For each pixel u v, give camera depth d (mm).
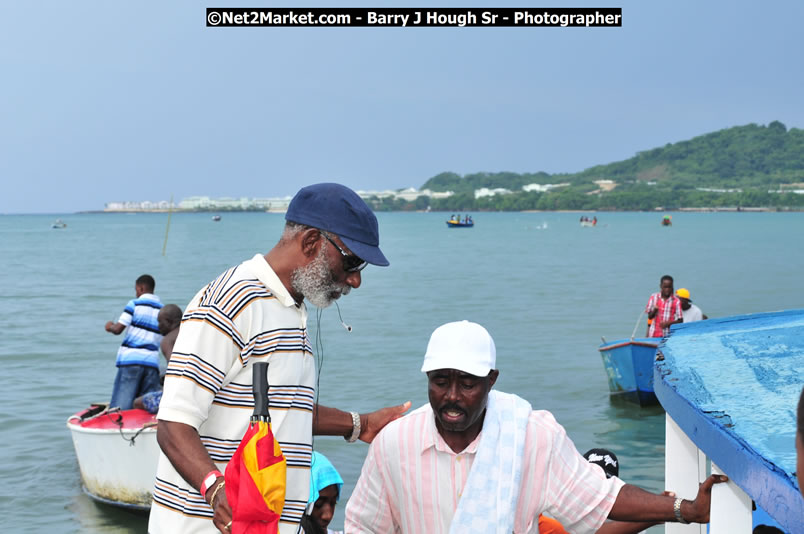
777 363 2943
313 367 2840
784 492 1782
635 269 47031
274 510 2338
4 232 151750
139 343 10070
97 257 63719
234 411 2650
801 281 37750
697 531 3035
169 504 2668
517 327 23250
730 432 2150
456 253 69375
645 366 13156
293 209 2750
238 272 2705
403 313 27031
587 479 2783
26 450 10961
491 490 2707
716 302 29953
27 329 23641
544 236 110500
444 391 2684
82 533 7984
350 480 9461
